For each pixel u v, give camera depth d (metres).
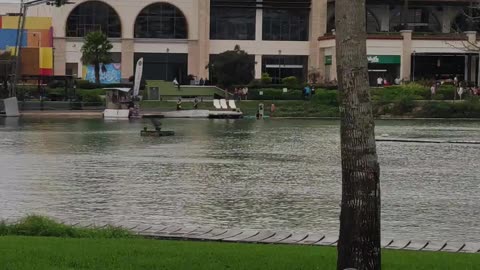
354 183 8.20
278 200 18.70
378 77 89.25
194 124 55.47
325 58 94.12
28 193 19.59
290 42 96.81
